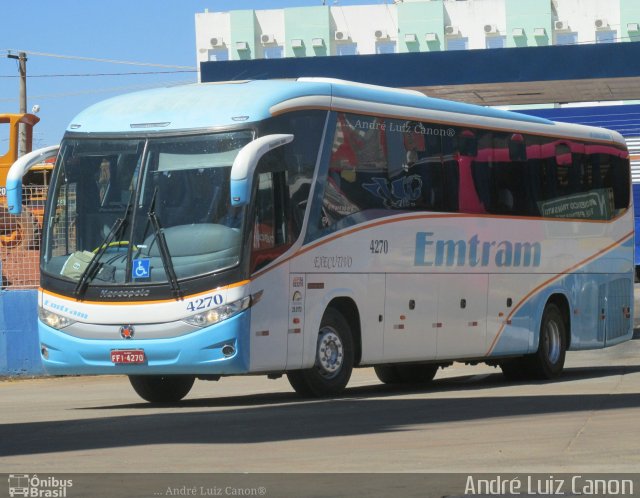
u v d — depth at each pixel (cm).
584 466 1039
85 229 1714
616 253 2505
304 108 1748
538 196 2264
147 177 1694
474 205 2089
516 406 1588
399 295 1914
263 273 1661
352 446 1184
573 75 3572
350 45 9194
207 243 1645
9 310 2397
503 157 2180
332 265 1778
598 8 8869
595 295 2431
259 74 3622
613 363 2762
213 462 1088
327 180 1777
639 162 4309
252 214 1650
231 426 1384
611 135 2517
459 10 9044
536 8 8888
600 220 2455
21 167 1780
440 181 2014
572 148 2378
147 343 1647
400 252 1916
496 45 9000
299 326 1719
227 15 9325
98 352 1675
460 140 2072
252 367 1644
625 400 1662
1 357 2398
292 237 1708
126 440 1266
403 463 1068
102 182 1717
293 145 1723
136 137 1714
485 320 2114
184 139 1692
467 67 3612
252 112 1684
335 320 1800
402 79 3631
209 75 3631
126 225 1688
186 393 1892
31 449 1208
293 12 9231
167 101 1745
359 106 1850
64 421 1496
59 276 1711
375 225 1862
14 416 1602
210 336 1625
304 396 1798
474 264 2086
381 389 2089
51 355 1712
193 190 1672
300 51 9206
